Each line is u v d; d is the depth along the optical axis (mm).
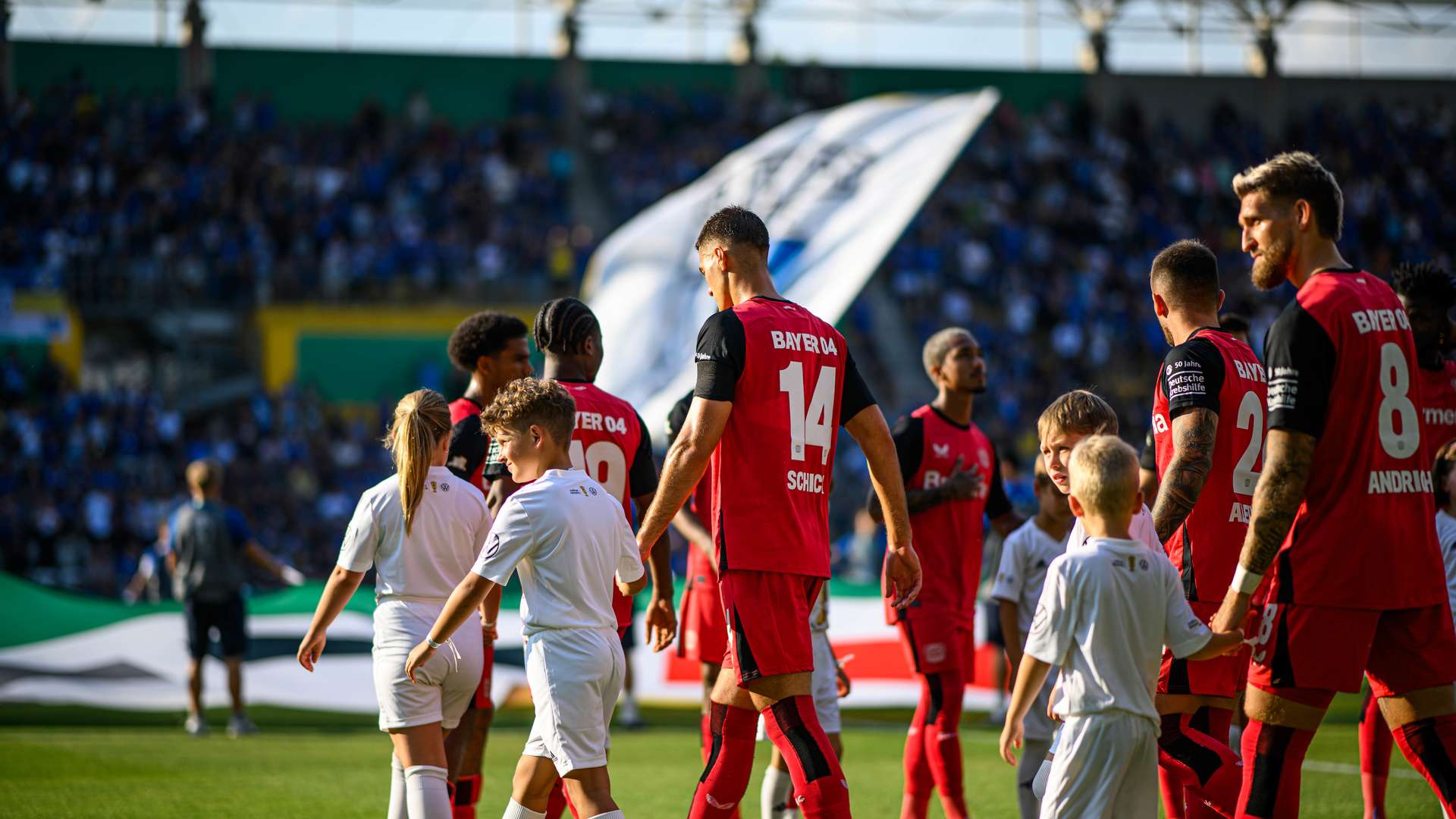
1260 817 10266
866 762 22359
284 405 63906
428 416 11828
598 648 11078
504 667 29109
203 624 25875
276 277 71188
